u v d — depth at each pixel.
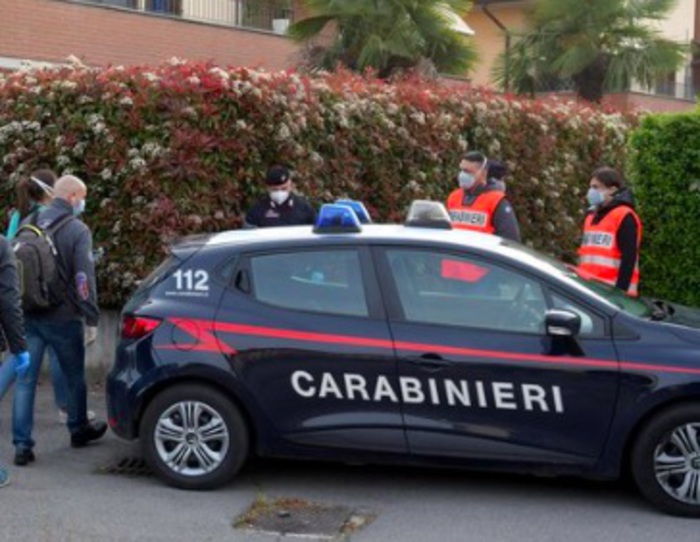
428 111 11.50
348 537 6.11
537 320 6.61
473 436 6.53
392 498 6.83
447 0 17.56
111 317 9.96
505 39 25.11
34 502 6.62
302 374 6.65
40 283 7.25
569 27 20.66
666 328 6.58
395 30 16.94
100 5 17.20
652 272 10.00
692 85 26.97
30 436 7.43
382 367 6.58
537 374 6.46
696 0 29.64
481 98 12.32
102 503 6.62
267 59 19.59
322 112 10.42
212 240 7.15
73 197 7.50
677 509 6.46
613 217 8.76
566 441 6.48
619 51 20.80
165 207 9.49
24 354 6.71
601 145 13.90
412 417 6.57
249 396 6.70
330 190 10.59
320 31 17.62
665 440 6.45
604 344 6.49
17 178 9.86
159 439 6.85
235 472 6.82
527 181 12.87
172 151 9.51
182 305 6.88
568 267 7.32
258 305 6.81
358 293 6.76
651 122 9.96
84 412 7.74
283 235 7.06
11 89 9.92
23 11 16.22
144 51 17.83
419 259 6.79
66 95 9.73
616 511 6.62
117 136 9.62
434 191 11.62
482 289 6.71
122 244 9.75
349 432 6.62
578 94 20.58
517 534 6.20
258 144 9.84
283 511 6.53
